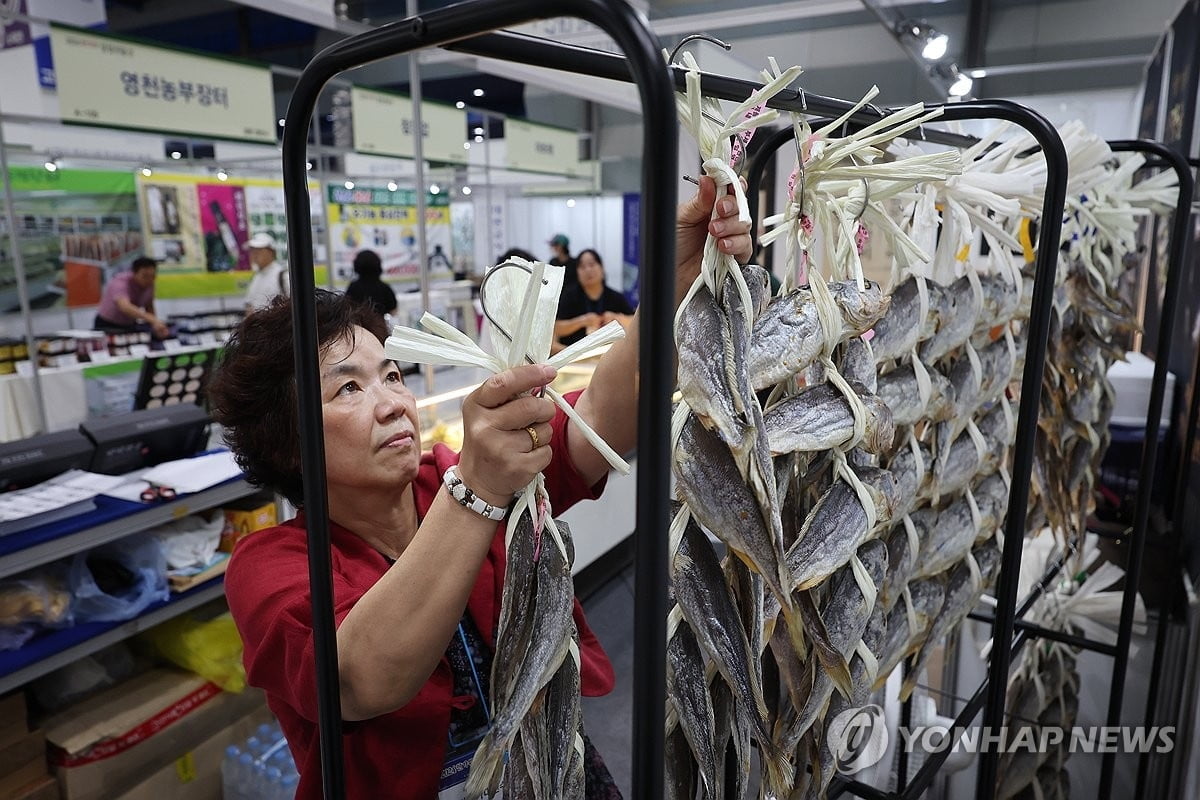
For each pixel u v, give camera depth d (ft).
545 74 12.51
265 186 22.17
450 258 24.59
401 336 1.97
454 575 2.15
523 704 2.06
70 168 18.44
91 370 15.55
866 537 2.63
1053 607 6.76
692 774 2.47
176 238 20.54
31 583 6.09
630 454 13.00
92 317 19.52
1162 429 8.11
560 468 3.45
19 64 15.24
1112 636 6.85
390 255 22.89
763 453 2.15
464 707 3.17
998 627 3.61
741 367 2.13
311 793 3.12
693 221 2.64
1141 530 5.24
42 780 6.43
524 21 1.62
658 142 1.45
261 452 3.45
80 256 18.95
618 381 3.35
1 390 13.84
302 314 2.24
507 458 2.01
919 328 3.11
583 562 12.01
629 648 10.90
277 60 25.54
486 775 2.07
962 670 6.54
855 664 2.97
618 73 2.14
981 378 3.76
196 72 10.57
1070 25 11.75
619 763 8.55
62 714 6.84
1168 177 6.07
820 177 2.61
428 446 7.82
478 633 3.33
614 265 32.60
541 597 2.11
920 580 3.77
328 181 20.67
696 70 2.13
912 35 9.04
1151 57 11.44
